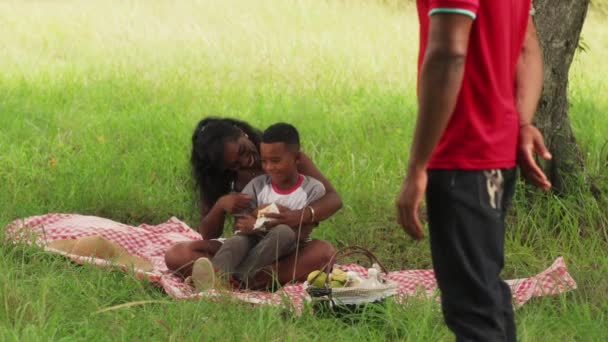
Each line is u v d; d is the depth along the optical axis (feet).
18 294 18.39
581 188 25.64
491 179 11.96
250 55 52.31
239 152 21.76
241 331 17.40
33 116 38.14
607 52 54.80
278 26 58.95
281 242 20.85
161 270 22.82
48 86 44.47
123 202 28.89
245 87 45.34
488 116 11.90
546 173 25.67
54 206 28.22
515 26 12.28
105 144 34.47
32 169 31.30
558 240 24.54
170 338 16.80
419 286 19.92
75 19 61.72
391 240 25.72
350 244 25.38
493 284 12.30
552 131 25.55
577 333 18.17
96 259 22.07
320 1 64.54
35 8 66.03
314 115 38.60
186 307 18.37
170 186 30.60
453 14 10.87
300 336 17.29
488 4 11.69
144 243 25.40
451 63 10.91
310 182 21.42
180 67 49.80
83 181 29.63
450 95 10.98
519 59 13.32
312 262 21.48
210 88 45.37
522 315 19.27
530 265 23.53
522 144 12.88
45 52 53.57
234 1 65.41
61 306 18.24
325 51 52.13
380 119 37.52
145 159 32.37
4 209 26.61
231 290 20.39
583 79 44.96
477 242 12.07
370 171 30.27
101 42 55.83
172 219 27.58
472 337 12.20
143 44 54.80
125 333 17.15
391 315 18.33
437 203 12.07
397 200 11.65
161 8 64.44
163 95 43.80
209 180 22.31
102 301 19.39
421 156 11.31
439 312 18.71
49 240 24.20
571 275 21.95
